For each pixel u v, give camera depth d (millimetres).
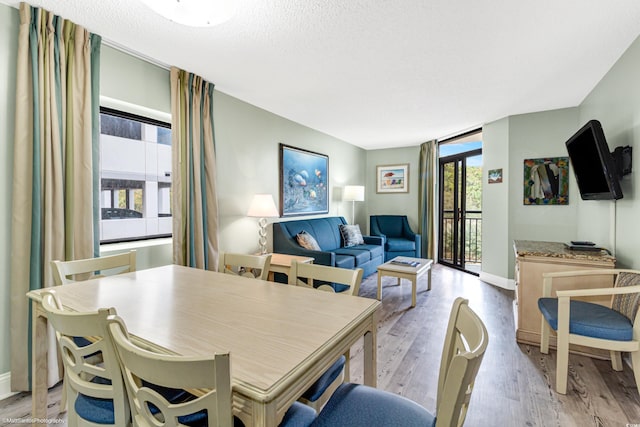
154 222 2807
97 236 2141
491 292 3910
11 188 1818
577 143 2590
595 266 2332
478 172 5152
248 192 3551
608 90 2674
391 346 2463
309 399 1219
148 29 2045
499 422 1605
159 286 1588
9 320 1822
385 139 5535
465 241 5625
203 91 2873
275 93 3236
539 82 2926
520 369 2123
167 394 1087
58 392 1861
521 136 3920
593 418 1631
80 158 2043
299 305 1304
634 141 2227
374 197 6461
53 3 1800
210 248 2943
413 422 934
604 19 1913
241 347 928
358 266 4207
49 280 1859
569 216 3652
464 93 3201
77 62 2018
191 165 2748
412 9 1808
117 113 2467
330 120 4258
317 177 4895
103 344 892
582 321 1845
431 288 4102
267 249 3822
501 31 2041
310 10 1821
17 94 1781
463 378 704
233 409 763
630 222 2307
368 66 2572
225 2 1427
